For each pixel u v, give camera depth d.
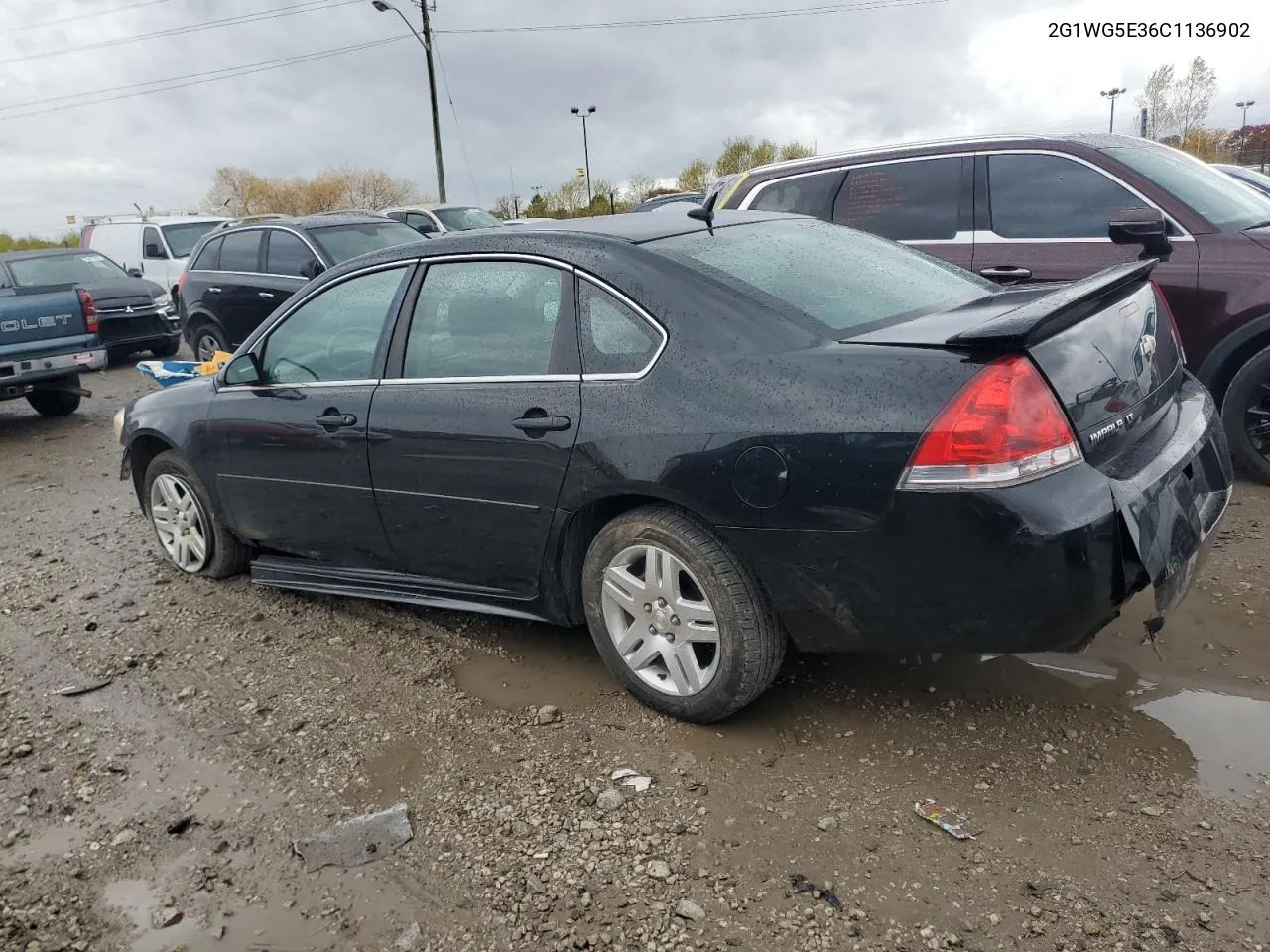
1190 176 5.56
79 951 2.49
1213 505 3.13
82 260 13.84
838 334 2.95
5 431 9.89
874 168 6.21
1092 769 2.87
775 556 2.88
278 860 2.77
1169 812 2.65
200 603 4.68
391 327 3.83
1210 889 2.38
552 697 3.53
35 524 6.34
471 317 3.60
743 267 3.28
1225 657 3.40
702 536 3.03
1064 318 2.75
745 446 2.85
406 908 2.54
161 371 6.81
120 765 3.32
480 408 3.45
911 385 2.66
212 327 10.99
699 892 2.50
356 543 4.07
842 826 2.71
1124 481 2.71
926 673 3.46
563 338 3.31
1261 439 5.14
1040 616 2.62
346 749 3.31
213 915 2.58
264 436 4.23
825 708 3.29
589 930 2.41
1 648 4.36
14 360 9.35
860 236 4.00
